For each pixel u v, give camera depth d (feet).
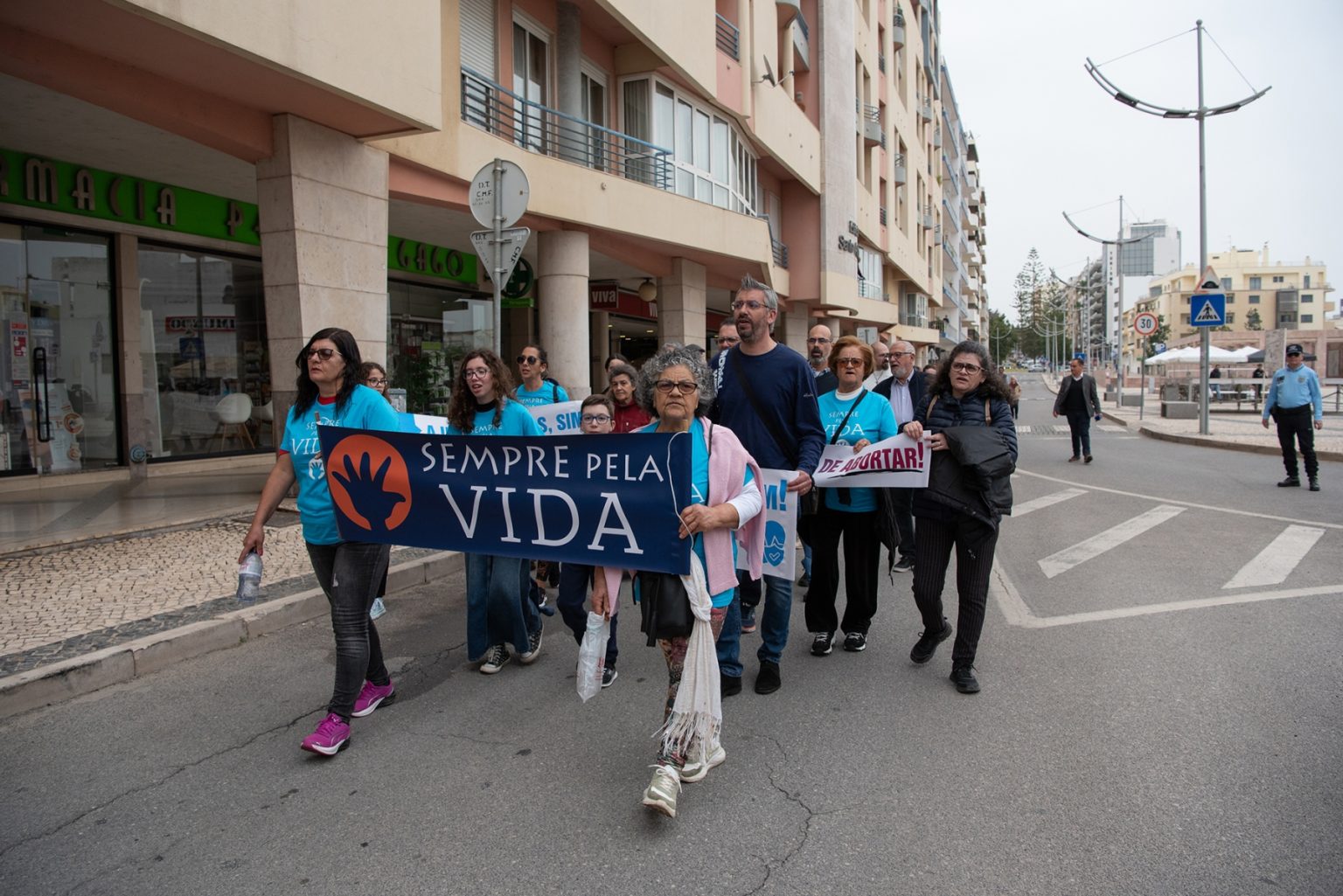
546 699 14.66
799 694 14.73
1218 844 9.80
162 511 29.35
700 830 10.34
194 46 21.84
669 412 10.93
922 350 158.40
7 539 24.66
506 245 26.48
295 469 13.16
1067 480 43.34
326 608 19.48
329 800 11.18
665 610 10.83
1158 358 131.44
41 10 19.72
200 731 13.34
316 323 28.04
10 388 34.24
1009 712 13.80
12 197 32.37
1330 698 13.96
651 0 45.47
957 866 9.49
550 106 45.60
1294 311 395.96
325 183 28.19
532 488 11.87
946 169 183.21
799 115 74.08
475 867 9.62
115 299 37.24
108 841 10.21
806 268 82.23
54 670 14.51
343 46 24.89
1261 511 32.07
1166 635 17.54
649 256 52.44
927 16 151.23
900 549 24.45
